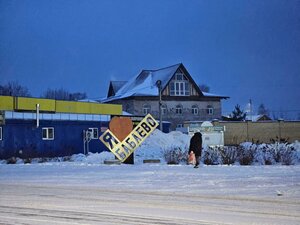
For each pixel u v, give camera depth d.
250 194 11.76
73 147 39.88
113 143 23.52
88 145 40.75
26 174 18.25
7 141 35.56
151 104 72.81
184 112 74.62
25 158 32.66
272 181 14.24
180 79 75.19
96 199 11.40
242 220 8.59
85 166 22.11
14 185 14.53
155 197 11.57
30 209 10.09
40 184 14.73
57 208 10.19
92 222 8.59
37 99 38.47
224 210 9.66
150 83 77.81
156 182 14.59
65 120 39.72
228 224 8.26
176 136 37.69
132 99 72.06
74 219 8.90
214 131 26.75
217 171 17.72
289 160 22.72
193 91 75.69
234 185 13.46
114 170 19.23
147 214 9.32
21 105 37.59
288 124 56.53
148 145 33.59
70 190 13.18
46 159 30.80
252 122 56.00
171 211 9.62
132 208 10.05
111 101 77.56
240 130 55.47
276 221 8.48
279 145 26.55
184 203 10.62
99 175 17.23
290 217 8.86
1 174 18.38
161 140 35.25
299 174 16.23
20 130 36.56
